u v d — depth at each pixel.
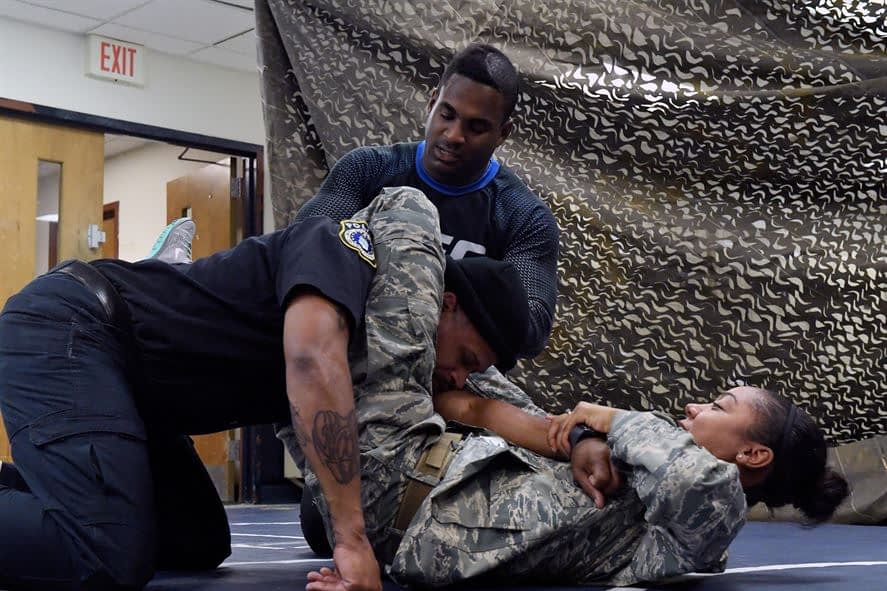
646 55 4.35
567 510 1.71
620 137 4.36
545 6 4.33
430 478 1.70
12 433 1.67
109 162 8.53
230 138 6.93
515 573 1.75
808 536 3.39
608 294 4.36
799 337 4.32
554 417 1.86
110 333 1.70
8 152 6.06
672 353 4.35
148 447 2.07
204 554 2.18
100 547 1.58
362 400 1.70
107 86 6.41
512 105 2.46
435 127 2.46
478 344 1.76
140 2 5.93
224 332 1.70
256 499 6.78
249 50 6.66
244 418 1.81
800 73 4.33
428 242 1.71
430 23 4.14
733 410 1.84
